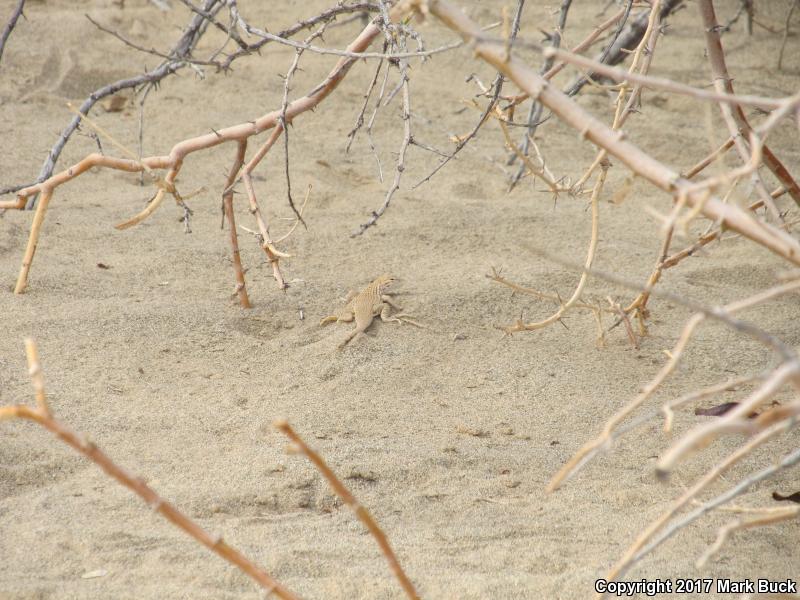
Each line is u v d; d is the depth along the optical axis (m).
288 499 5.95
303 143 13.38
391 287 8.99
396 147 13.41
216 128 13.70
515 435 6.93
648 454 6.63
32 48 15.90
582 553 5.38
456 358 8.09
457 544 5.49
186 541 5.38
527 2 18.67
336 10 7.36
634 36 10.82
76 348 7.76
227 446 6.58
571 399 7.47
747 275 9.82
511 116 7.19
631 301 9.12
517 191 12.07
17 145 12.62
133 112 14.33
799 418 3.40
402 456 6.49
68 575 5.01
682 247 10.45
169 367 7.67
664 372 3.33
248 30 6.85
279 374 7.71
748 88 15.67
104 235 10.14
